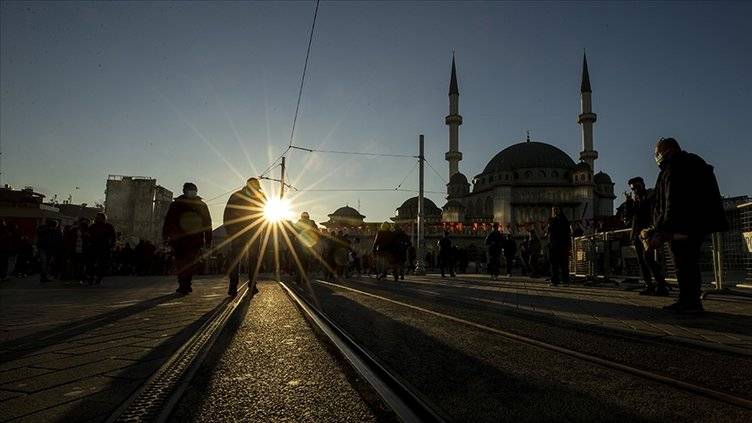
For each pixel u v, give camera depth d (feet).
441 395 7.20
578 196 259.19
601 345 11.21
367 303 21.11
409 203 301.02
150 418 6.16
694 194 17.47
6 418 6.28
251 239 25.98
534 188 265.34
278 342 11.56
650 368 8.89
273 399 7.07
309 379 8.17
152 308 19.75
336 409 6.59
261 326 14.15
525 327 13.92
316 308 18.76
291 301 22.13
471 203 293.02
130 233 218.38
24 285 40.57
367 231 219.61
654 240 17.95
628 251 39.11
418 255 84.74
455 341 11.68
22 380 8.23
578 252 46.55
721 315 17.20
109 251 42.29
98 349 10.93
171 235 27.94
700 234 17.40
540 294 27.55
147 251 77.25
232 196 26.35
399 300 22.68
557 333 12.91
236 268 25.85
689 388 7.50
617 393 7.35
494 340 11.84
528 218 259.60
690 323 15.02
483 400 6.96
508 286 36.99
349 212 306.76
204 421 6.16
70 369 9.04
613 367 8.94
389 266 50.72
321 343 11.46
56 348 11.08
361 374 8.38
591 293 28.63
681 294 17.83
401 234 48.96
